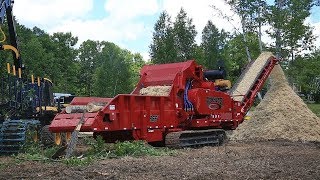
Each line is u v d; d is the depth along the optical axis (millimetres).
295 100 21438
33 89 16375
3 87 15367
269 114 20688
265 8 32875
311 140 19125
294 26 31406
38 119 16578
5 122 13727
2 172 9320
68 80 75875
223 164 10258
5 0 15922
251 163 10391
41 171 9430
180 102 15961
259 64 21234
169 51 40906
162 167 9789
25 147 13227
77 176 8555
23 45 56188
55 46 73562
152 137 14680
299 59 32688
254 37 34688
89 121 12891
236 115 18516
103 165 10211
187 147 15195
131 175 8633
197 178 8195
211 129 16969
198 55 44281
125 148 12688
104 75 65250
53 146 14367
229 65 51562
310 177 8195
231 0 35656
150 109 14602
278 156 12062
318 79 51719
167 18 42156
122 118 13617
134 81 75875
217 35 52781
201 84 17078
